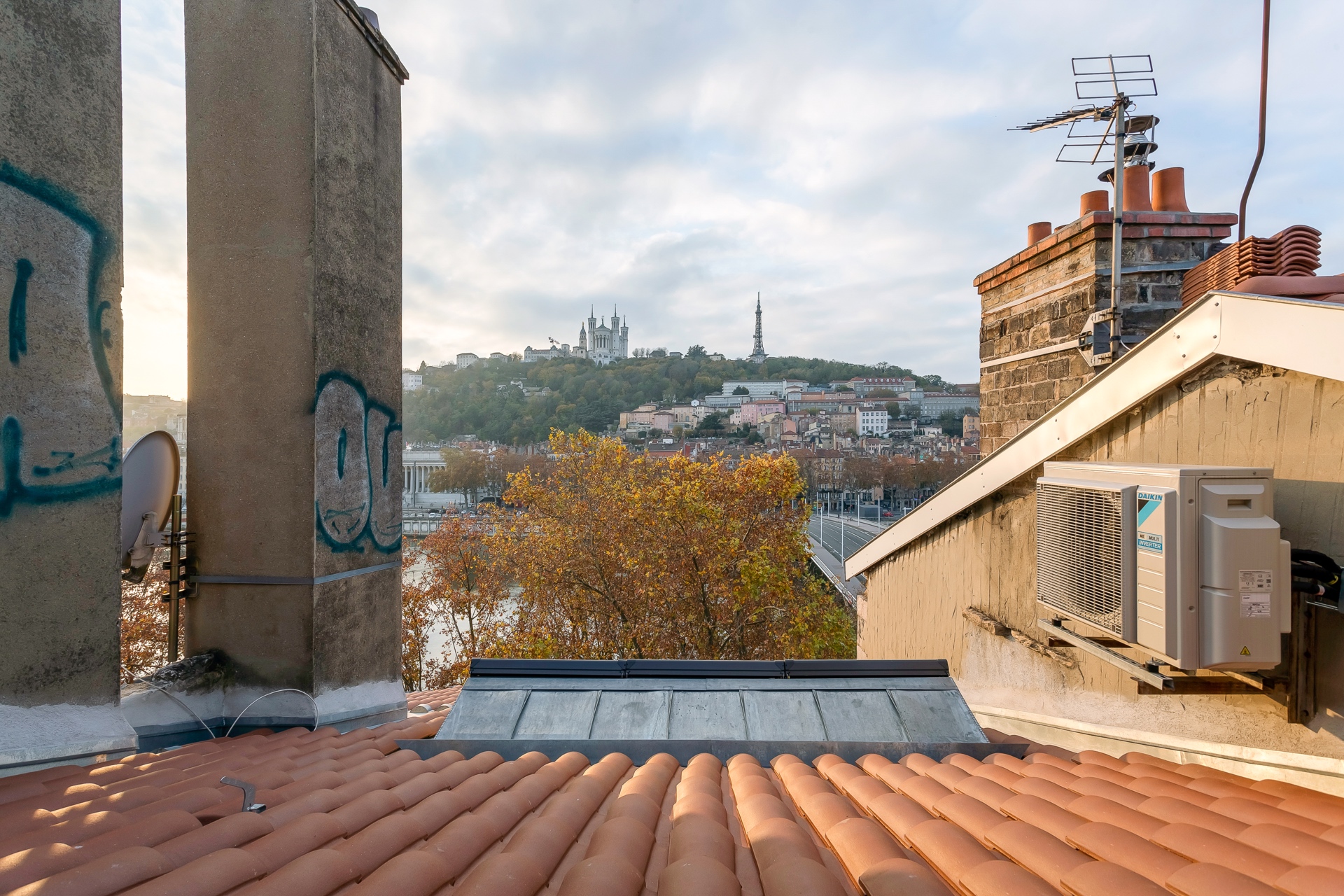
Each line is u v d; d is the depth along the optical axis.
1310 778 3.01
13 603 2.79
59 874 1.69
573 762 3.58
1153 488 3.17
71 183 3.03
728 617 24.30
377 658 5.25
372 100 5.25
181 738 4.17
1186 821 2.25
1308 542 3.00
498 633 32.16
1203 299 3.48
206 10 4.57
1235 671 3.12
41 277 2.90
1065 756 3.65
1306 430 3.02
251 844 2.13
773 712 4.21
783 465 26.89
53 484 2.95
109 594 3.21
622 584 25.45
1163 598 3.06
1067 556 3.96
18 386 2.82
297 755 3.69
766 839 2.20
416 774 3.23
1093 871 1.76
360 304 5.08
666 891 1.78
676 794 3.04
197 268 4.59
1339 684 2.91
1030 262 7.78
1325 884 1.63
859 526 86.38
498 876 1.89
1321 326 2.82
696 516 24.08
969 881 1.83
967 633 6.78
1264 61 4.25
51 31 2.94
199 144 4.58
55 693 2.96
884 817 2.56
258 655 4.54
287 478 4.53
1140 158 7.27
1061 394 7.23
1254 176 4.34
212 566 4.57
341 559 4.82
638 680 4.44
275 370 4.53
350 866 1.96
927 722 4.17
